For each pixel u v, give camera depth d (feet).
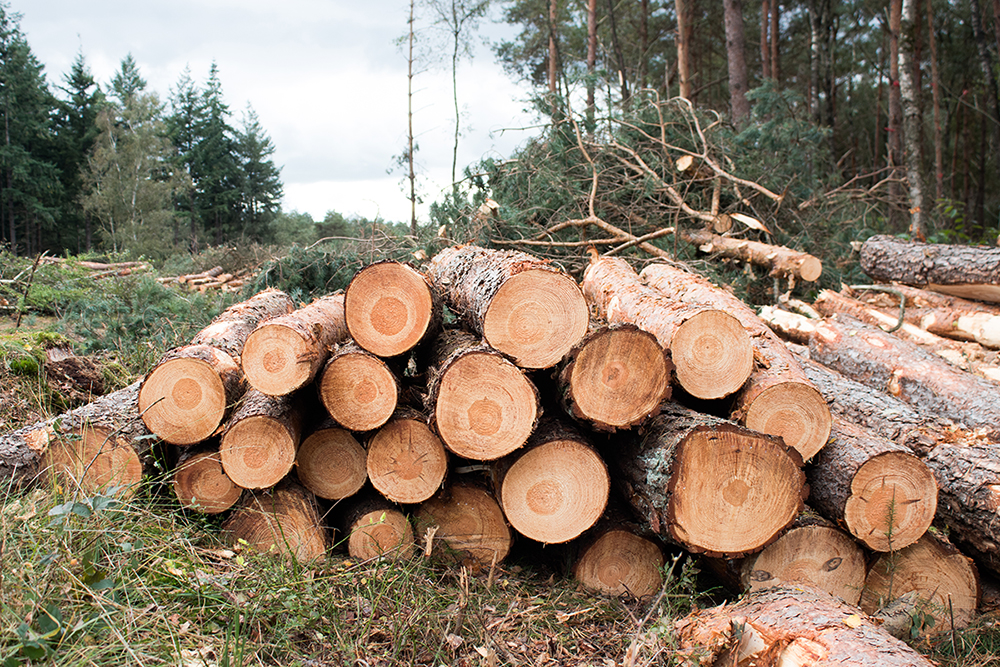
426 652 8.02
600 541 9.80
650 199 25.79
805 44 71.26
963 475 9.37
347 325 10.49
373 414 10.32
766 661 7.10
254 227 142.92
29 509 8.03
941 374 12.69
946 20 64.64
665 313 10.65
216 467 10.64
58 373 15.20
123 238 98.48
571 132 28.58
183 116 146.82
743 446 8.52
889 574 9.22
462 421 9.43
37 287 26.66
